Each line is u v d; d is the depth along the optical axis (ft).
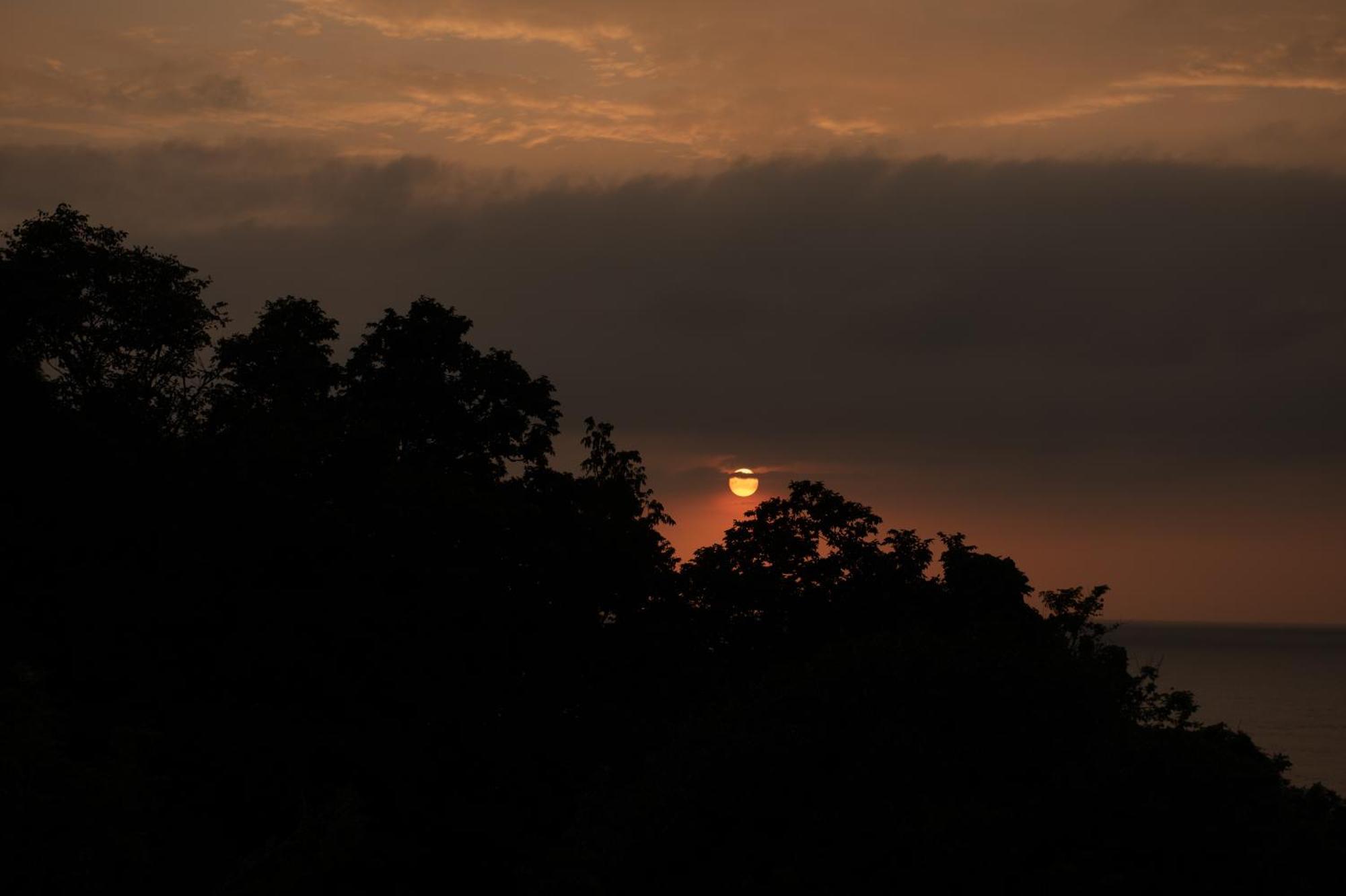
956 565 157.99
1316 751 518.78
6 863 53.78
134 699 110.63
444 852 117.19
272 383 163.84
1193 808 52.90
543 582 138.10
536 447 165.58
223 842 102.73
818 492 163.32
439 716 122.83
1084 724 61.16
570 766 124.36
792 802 59.41
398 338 165.17
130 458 134.21
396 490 134.62
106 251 165.58
